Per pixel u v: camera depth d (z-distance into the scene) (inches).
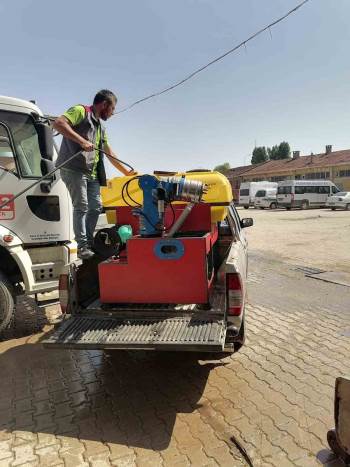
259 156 3275.1
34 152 198.8
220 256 192.7
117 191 171.6
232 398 136.7
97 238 159.0
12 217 191.0
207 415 127.0
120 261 140.0
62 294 142.8
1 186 187.5
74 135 154.2
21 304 245.1
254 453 108.2
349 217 880.9
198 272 130.6
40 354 175.9
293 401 133.6
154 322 129.8
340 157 1761.8
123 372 158.7
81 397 140.2
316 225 717.9
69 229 208.4
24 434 119.0
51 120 202.2
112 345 119.5
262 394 138.6
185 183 136.9
